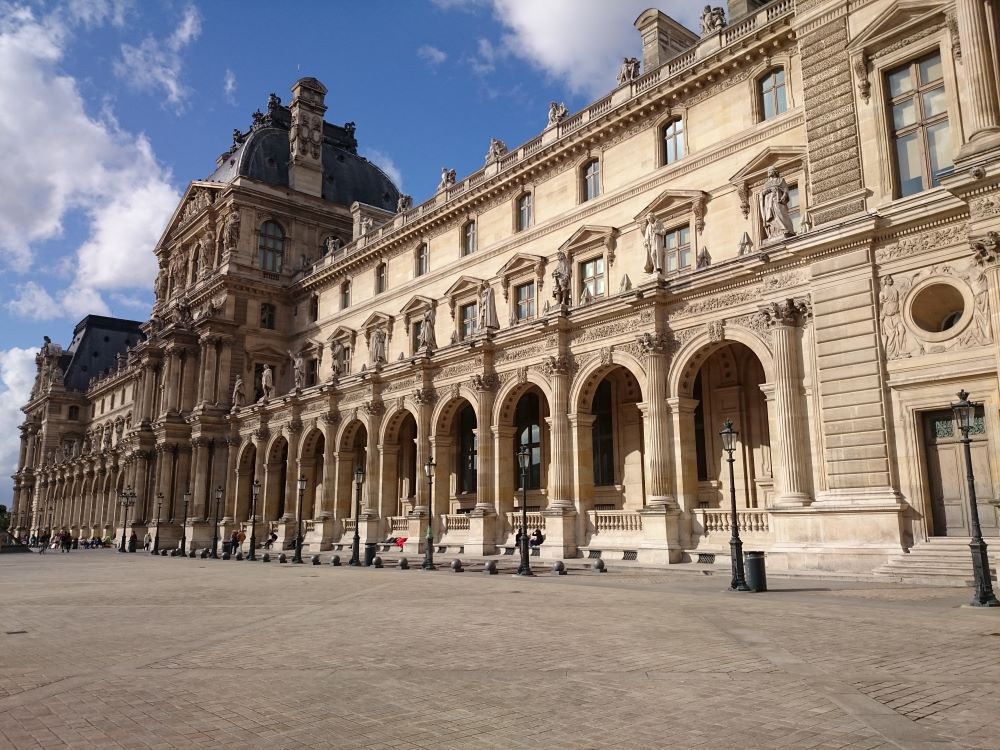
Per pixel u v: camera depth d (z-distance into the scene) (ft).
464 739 24.99
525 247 165.37
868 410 87.66
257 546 205.26
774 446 96.73
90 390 408.26
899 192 92.32
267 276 249.34
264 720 27.81
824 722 26.09
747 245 109.29
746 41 124.98
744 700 29.37
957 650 38.99
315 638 46.96
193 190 274.16
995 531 78.59
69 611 64.34
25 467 447.01
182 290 278.87
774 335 97.91
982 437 80.74
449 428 156.56
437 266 192.34
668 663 36.86
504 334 139.23
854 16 98.78
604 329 121.70
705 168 131.44
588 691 31.48
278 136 276.41
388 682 33.91
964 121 85.97
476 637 46.06
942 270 84.28
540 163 162.81
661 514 106.11
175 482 243.60
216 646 44.52
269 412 213.46
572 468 123.85
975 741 23.68
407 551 152.25
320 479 203.82
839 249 92.79
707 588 75.61
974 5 80.64
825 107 100.22
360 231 248.73
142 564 151.84
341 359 216.74
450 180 193.67
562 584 82.94
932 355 83.87
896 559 81.10
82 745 25.00
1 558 193.47
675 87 136.15
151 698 31.58
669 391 111.75
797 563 89.71
